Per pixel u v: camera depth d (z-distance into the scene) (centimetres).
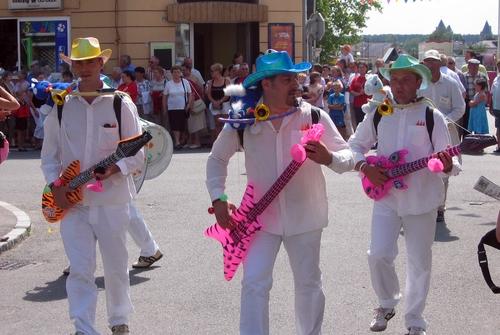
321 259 789
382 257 542
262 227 475
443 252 822
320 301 490
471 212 1055
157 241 886
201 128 1909
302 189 475
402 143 543
